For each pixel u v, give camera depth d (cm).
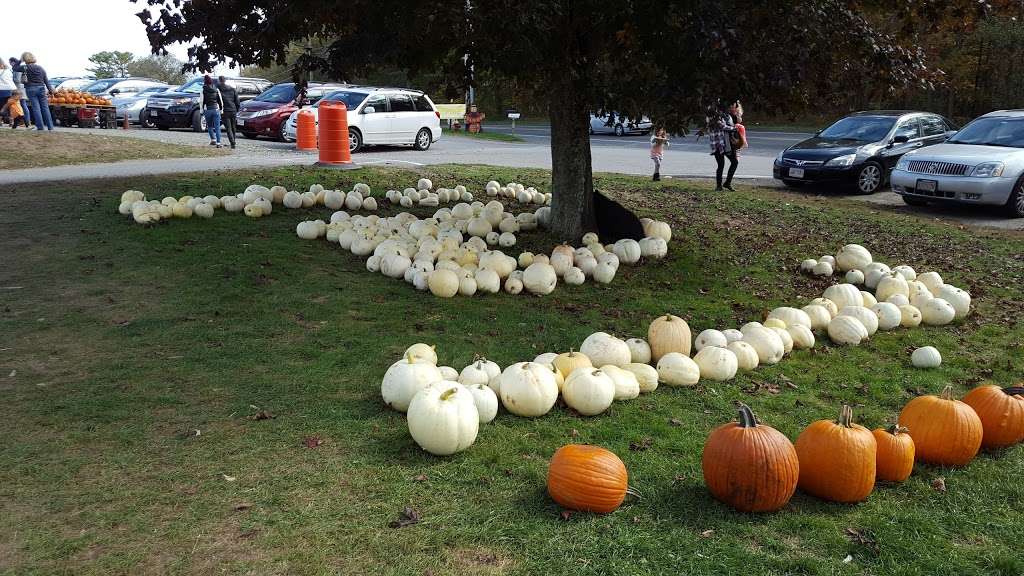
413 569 318
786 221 1277
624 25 763
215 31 824
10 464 393
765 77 712
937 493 406
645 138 3522
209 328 626
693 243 1064
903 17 879
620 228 1000
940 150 1452
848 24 803
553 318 704
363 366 557
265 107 2397
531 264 827
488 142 2991
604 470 365
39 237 902
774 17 726
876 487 413
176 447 420
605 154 2527
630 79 859
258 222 1035
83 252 845
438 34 779
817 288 881
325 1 727
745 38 698
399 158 2053
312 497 373
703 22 666
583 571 320
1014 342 689
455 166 1759
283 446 427
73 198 1142
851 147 1667
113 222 988
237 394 496
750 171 2089
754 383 564
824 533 359
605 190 1469
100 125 2586
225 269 800
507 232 1011
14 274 756
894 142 1703
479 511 366
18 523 342
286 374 535
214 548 329
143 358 554
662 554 335
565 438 453
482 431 461
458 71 920
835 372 594
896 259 1024
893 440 412
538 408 481
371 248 889
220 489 378
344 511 362
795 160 1697
